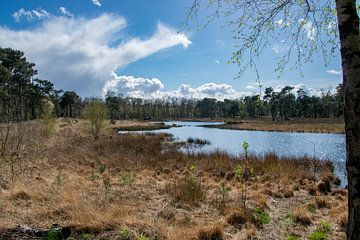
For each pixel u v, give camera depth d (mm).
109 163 12555
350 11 2600
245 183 8906
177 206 6430
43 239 4281
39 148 13234
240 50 3547
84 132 28062
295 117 75312
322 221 5738
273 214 6285
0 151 8883
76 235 4488
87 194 6859
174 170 11992
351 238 2562
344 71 2625
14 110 13992
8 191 6363
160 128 49750
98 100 27141
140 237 4324
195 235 4625
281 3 3350
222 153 16344
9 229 4395
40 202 5844
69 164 11453
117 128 45094
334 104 68000
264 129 43312
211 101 113562
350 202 2586
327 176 11062
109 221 4820
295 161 14000
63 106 62906
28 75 43625
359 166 2527
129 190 7723
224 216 5863
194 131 42969
